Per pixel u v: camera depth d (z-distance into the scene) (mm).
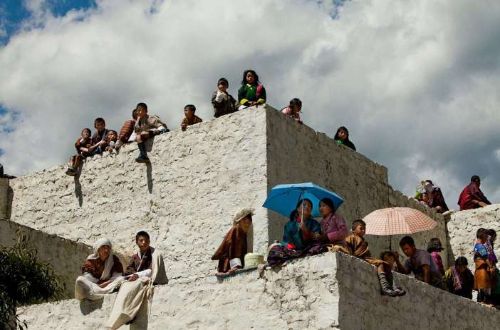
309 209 15320
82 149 21422
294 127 19297
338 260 14266
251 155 18500
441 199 24516
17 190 22453
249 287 14961
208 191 18938
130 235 19938
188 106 19844
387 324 15055
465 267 19016
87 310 16688
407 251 17766
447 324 16719
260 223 17859
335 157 20375
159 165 19906
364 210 21000
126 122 20953
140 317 16109
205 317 15320
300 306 14344
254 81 19797
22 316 17422
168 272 18984
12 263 16906
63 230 21234
